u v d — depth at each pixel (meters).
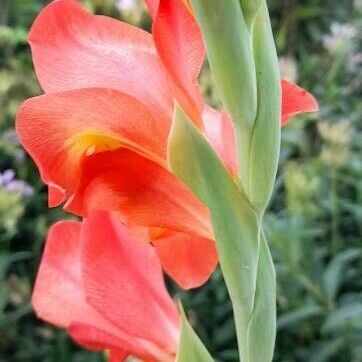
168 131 0.39
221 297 1.07
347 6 1.65
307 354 1.04
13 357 1.10
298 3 1.63
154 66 0.40
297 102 0.43
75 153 0.39
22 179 1.19
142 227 0.42
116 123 0.39
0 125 1.19
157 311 0.43
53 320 0.43
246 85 0.38
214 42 0.38
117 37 0.40
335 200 1.09
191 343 0.42
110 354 0.43
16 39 1.26
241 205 0.39
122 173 0.40
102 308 0.42
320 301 1.04
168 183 0.40
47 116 0.38
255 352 0.41
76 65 0.40
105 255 0.42
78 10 0.40
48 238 0.43
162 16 0.38
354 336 1.04
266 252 0.41
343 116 1.34
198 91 0.40
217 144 0.40
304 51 1.48
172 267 0.43
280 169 1.23
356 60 1.43
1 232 1.15
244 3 0.38
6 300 1.10
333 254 1.09
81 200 0.40
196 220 0.41
